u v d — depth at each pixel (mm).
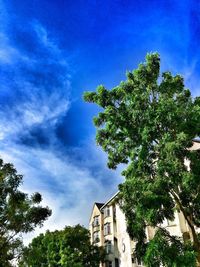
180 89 16562
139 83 17031
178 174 13703
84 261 38719
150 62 17031
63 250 37438
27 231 17438
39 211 17797
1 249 16797
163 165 13844
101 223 46531
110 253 40281
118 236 36219
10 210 17219
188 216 15000
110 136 17203
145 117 15422
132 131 16078
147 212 13625
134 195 14469
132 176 15219
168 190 14164
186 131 14273
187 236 22531
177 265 12281
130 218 15555
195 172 13367
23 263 17359
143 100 16016
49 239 39344
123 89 17047
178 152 13727
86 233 40781
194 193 14055
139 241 15039
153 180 14703
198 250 13633
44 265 36906
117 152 17125
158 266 13094
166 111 14617
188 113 14812
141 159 14898
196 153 14258
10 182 17234
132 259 32281
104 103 17094
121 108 16594
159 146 14578
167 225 24891
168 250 12938
